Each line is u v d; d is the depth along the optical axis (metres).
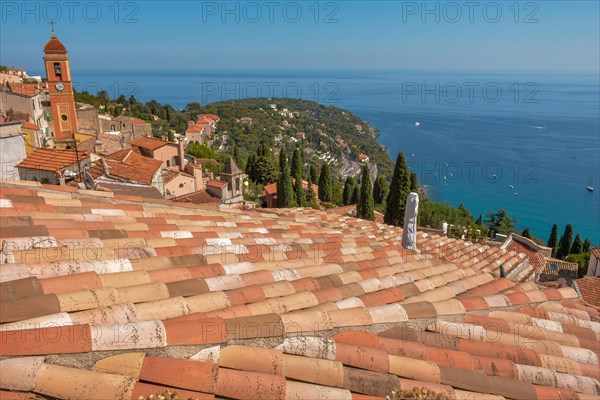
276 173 64.75
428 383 4.48
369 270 7.20
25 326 3.82
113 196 10.22
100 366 3.69
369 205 45.44
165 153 41.28
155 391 3.51
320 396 3.93
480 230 43.62
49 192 9.26
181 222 9.00
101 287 4.85
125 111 80.12
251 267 6.37
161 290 4.96
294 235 9.71
